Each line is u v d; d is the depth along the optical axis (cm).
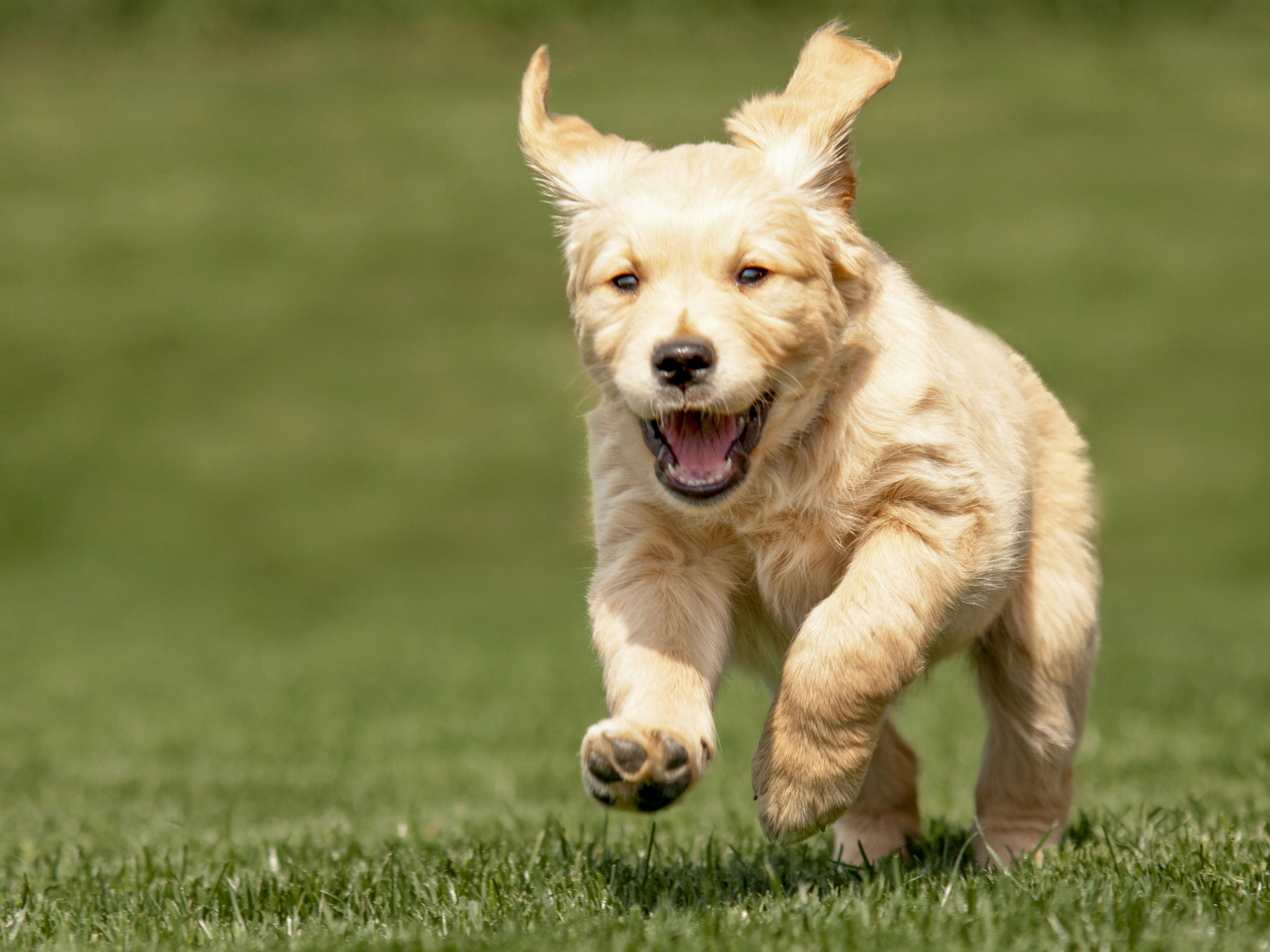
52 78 5369
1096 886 466
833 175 529
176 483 3039
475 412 3322
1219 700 1141
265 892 515
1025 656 576
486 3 5534
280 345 3662
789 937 424
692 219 494
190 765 1062
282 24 5562
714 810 770
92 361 3550
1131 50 5209
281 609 2336
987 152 4544
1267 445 2936
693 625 503
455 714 1288
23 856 668
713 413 493
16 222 4356
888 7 5369
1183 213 4097
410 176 4694
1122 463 2877
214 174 4700
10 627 2109
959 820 736
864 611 479
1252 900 439
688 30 5375
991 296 3634
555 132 567
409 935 439
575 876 518
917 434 500
